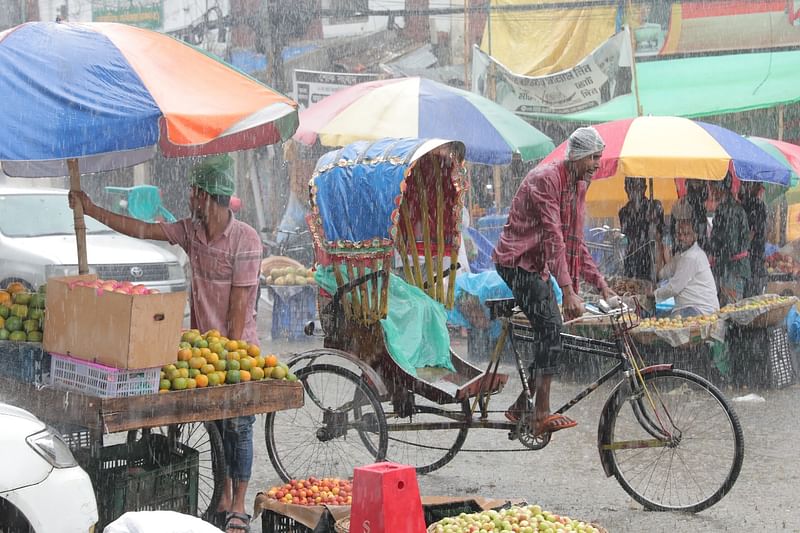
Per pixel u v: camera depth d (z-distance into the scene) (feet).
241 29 84.69
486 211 73.26
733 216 46.09
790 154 49.85
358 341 26.81
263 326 60.95
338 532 17.08
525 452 31.45
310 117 46.47
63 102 19.85
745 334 41.93
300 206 74.59
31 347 21.02
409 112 44.86
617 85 62.34
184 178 84.94
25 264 51.98
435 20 84.79
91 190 85.40
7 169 27.99
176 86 20.95
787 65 68.44
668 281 43.45
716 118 73.82
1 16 92.12
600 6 72.59
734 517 24.59
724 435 29.76
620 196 53.98
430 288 28.73
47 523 17.28
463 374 28.04
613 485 27.66
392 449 30.91
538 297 26.30
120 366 18.97
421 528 13.46
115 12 88.43
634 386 25.53
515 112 65.46
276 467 27.35
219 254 23.24
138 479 20.17
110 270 52.95
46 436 17.84
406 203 28.50
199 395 20.33
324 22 85.51
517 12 74.79
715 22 72.33
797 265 56.59
